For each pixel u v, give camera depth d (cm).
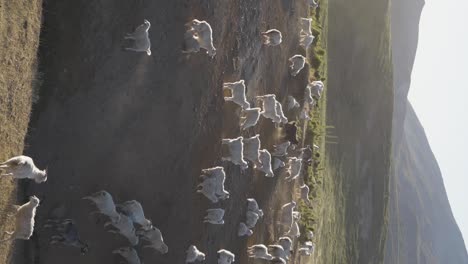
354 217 5397
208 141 2475
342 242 4981
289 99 3353
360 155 5591
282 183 3266
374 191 5900
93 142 1891
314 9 3966
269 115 2916
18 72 1570
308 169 3766
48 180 1745
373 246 5859
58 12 1747
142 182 2100
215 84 2511
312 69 3869
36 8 1641
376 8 5969
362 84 5728
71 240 1788
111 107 1950
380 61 6047
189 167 2355
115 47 1942
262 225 3016
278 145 3131
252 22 2839
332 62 5219
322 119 4203
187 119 2323
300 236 3566
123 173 2014
